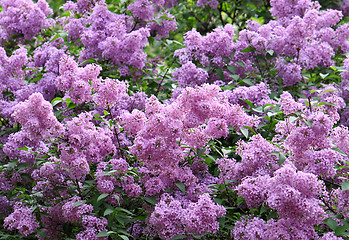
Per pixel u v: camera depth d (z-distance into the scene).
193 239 3.66
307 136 3.49
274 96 5.29
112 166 3.79
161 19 6.36
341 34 6.18
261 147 3.76
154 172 3.87
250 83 5.24
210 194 3.96
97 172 3.76
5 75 5.25
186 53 5.60
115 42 5.55
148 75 6.05
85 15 6.16
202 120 3.76
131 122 3.82
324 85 5.45
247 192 3.49
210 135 3.74
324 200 3.59
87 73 3.97
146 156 3.66
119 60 5.66
